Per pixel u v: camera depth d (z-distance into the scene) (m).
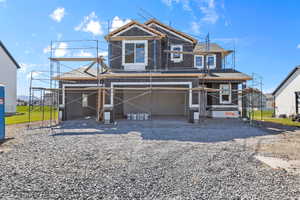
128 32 16.83
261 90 15.02
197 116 13.80
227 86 17.56
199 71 16.33
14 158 5.77
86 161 5.48
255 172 4.66
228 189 3.77
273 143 7.80
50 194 3.57
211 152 6.40
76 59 13.69
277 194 3.58
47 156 5.98
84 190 3.73
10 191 3.68
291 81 20.97
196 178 4.29
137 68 16.14
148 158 5.74
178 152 6.39
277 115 22.77
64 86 15.62
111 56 16.28
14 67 25.66
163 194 3.57
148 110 21.34
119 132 10.31
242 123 14.11
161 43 17.84
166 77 14.04
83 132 10.38
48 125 13.18
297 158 5.80
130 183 4.03
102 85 15.55
